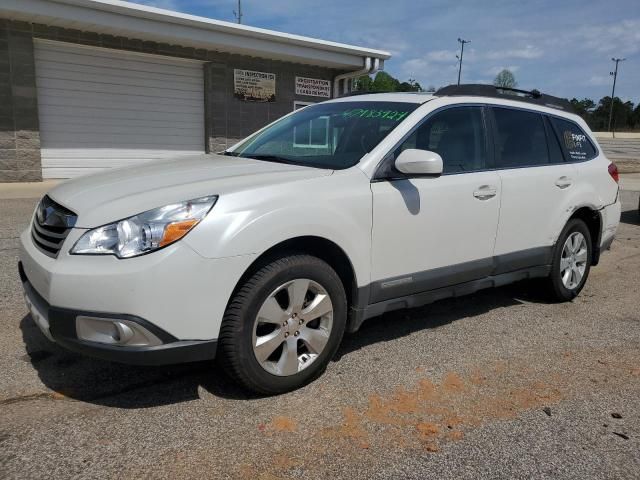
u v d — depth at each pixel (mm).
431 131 4008
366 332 4348
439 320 4676
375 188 3557
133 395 3223
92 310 2748
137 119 13367
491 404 3293
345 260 3469
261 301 3068
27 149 11781
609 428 3088
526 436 2975
